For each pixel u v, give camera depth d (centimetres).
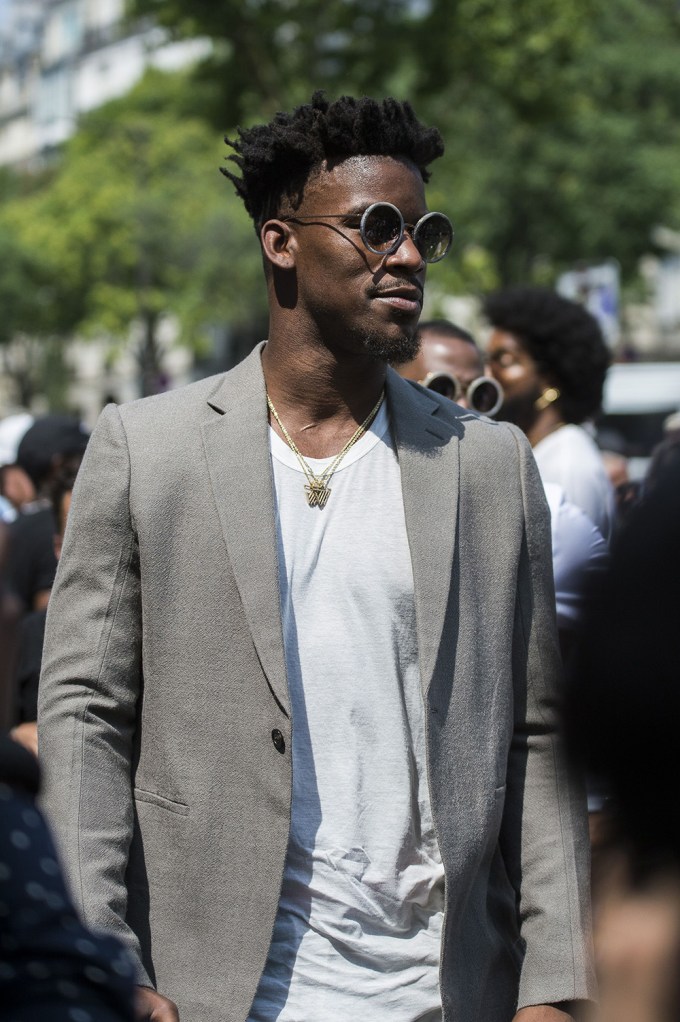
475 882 370
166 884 362
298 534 374
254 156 391
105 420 384
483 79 3625
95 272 5741
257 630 360
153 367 5706
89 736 366
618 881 209
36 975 209
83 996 211
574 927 369
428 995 359
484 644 376
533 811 382
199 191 5244
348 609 367
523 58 3525
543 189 4809
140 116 6372
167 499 373
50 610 380
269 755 357
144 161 5456
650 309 6284
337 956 355
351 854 357
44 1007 208
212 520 371
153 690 370
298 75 3534
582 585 212
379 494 380
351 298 379
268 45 3522
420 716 366
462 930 364
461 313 4969
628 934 205
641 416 2977
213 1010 352
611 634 203
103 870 351
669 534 200
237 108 3619
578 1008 366
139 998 336
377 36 3462
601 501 663
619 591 203
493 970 374
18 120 11750
